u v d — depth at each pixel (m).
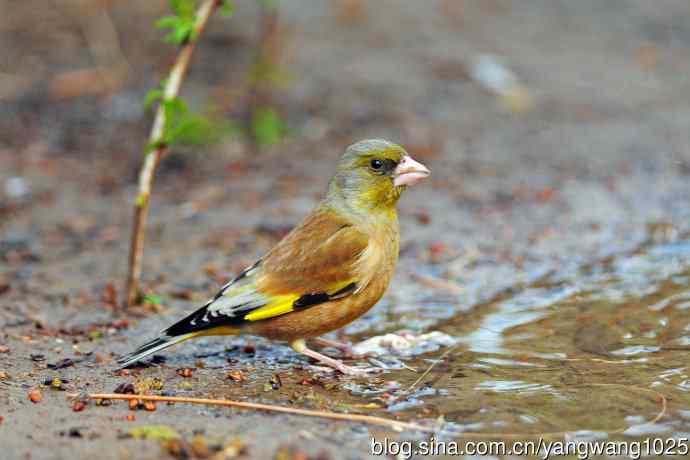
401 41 21.47
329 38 21.36
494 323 10.55
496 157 16.66
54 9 21.86
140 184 10.83
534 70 20.52
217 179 15.94
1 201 14.90
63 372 9.03
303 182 15.66
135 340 10.03
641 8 23.94
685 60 21.25
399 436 7.56
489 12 23.27
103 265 12.59
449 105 18.83
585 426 7.77
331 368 9.28
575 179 15.68
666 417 7.92
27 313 10.80
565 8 23.80
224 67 19.66
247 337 10.23
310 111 18.38
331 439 7.44
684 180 15.54
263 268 9.08
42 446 7.22
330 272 9.04
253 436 7.43
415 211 14.52
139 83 19.23
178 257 12.90
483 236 13.54
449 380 8.88
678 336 9.90
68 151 16.91
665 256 12.63
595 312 10.73
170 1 10.41
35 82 19.27
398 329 10.55
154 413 7.97
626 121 18.25
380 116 18.19
